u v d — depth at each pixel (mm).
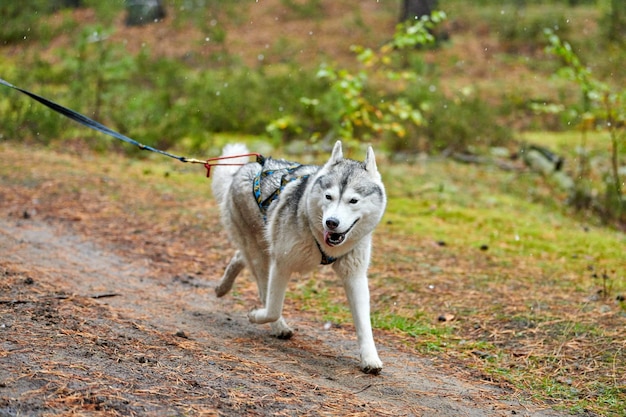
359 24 20422
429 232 8477
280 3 22594
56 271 6301
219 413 3523
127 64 13297
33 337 4246
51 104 5074
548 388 4668
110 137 12133
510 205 10078
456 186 10836
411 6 18906
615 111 10273
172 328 5148
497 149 12758
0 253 6625
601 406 4418
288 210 4797
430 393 4438
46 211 8391
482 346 5379
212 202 9305
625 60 15312
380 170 11312
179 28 20438
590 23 19859
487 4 22141
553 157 11828
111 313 5199
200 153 12023
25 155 10992
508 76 17172
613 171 11312
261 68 15711
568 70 10141
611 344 5250
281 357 4828
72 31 19453
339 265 4758
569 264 7438
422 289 6555
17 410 3236
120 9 22078
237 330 5418
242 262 5777
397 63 17281
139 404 3479
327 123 13008
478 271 7090
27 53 17328
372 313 6062
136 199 9141
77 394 3477
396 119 12750
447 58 18219
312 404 3877
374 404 4062
